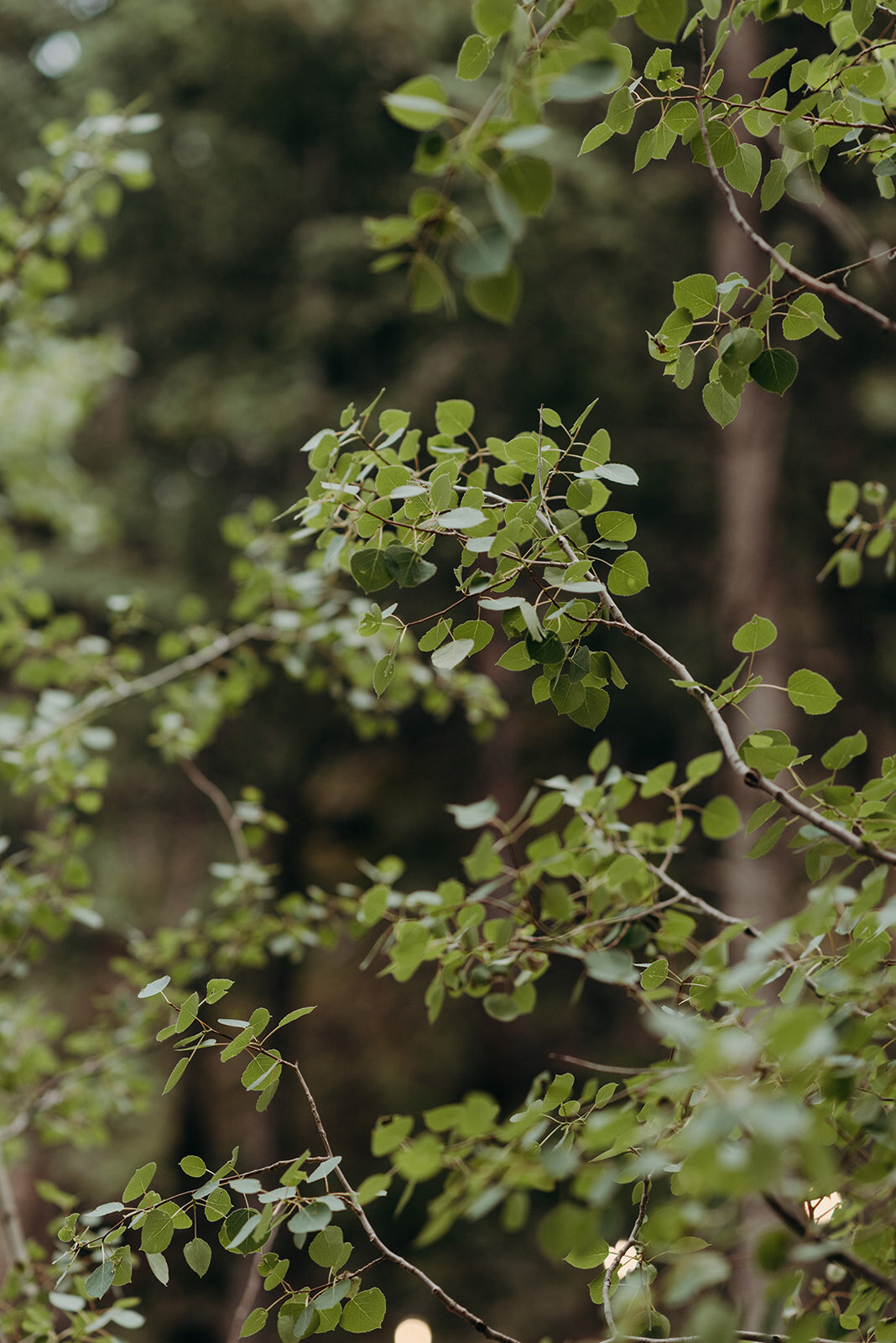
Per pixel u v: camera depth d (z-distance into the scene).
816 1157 0.71
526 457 1.38
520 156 0.79
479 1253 7.95
